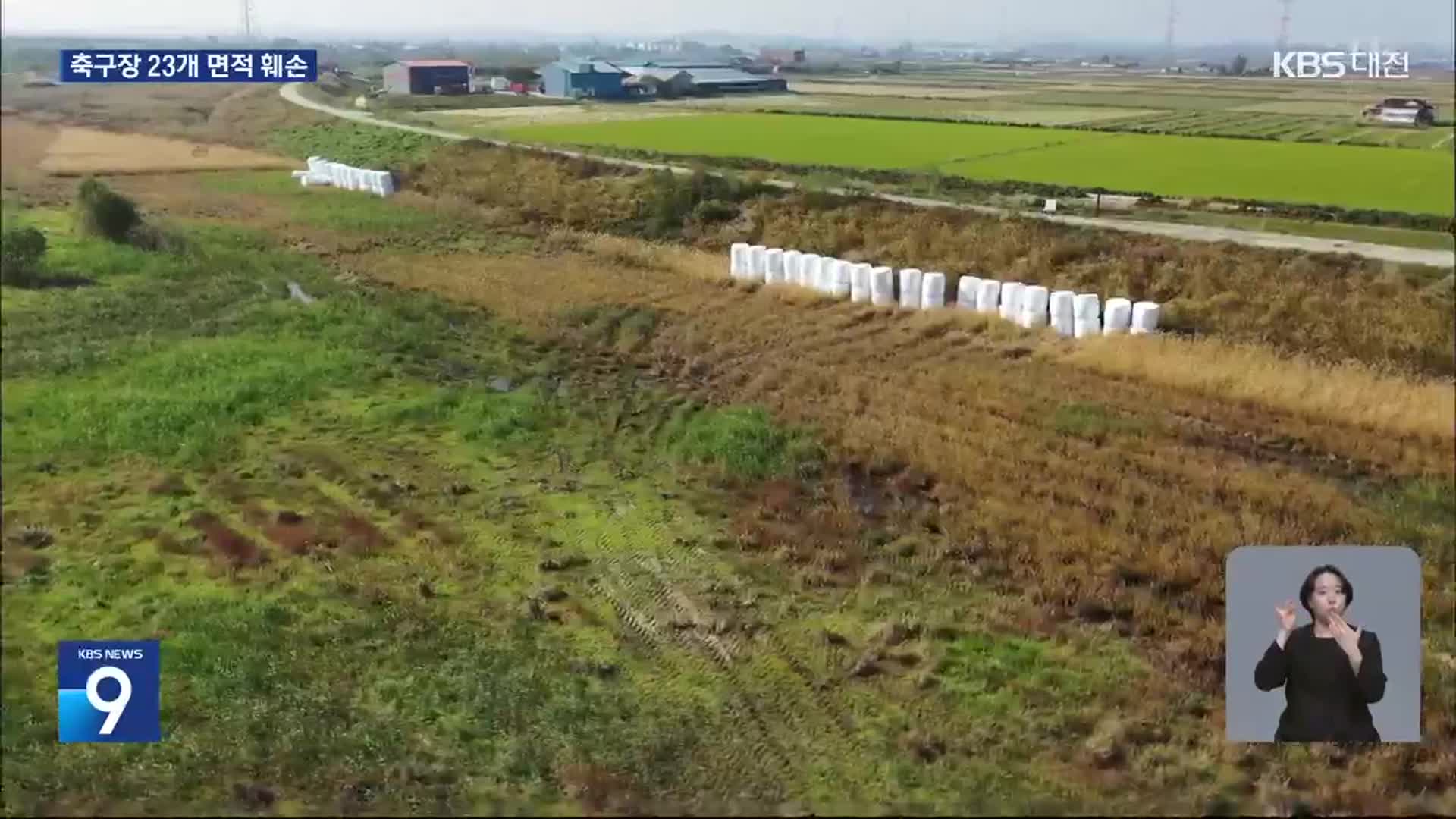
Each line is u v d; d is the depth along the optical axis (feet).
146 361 71.56
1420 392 62.13
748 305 84.48
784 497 53.47
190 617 42.75
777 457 57.52
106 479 55.36
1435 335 67.26
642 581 46.16
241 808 32.58
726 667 39.99
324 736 35.81
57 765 34.40
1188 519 49.37
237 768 34.37
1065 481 53.62
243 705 37.45
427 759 34.83
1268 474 54.08
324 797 33.09
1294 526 48.32
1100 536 48.14
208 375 69.15
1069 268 82.48
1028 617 42.73
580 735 35.99
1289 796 32.96
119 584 45.37
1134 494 52.11
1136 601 43.29
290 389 67.05
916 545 48.57
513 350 76.69
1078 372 68.85
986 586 45.29
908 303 81.25
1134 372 67.56
